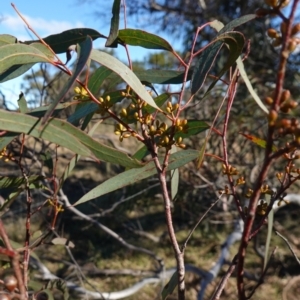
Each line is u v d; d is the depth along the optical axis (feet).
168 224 3.51
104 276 19.04
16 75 3.96
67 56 3.77
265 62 25.55
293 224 22.74
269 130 2.49
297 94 23.50
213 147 18.31
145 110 4.15
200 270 15.08
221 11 29.14
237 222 16.43
